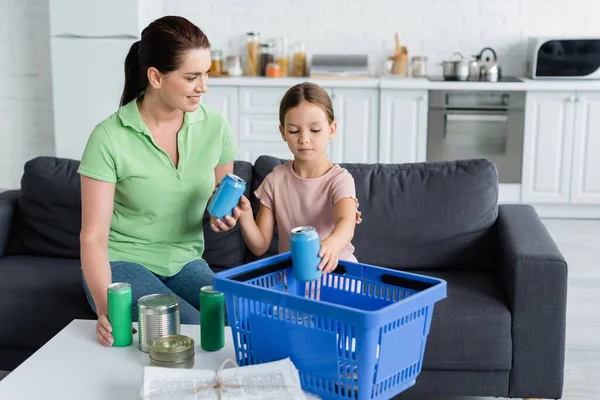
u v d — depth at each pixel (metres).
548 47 5.37
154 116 2.24
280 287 1.78
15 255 2.97
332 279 1.80
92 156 2.18
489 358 2.43
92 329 1.92
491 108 5.32
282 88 5.41
